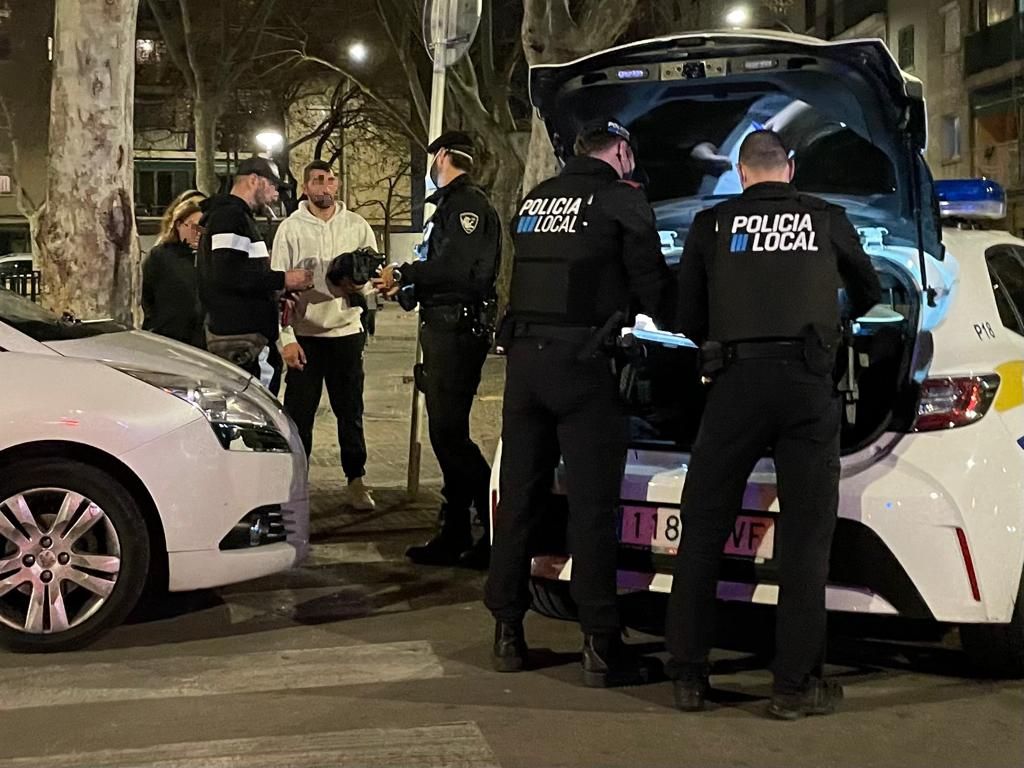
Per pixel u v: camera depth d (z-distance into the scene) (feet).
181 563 15.62
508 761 12.09
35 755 12.23
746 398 12.81
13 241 134.72
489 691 14.23
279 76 110.63
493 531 15.06
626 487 14.61
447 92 74.69
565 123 16.51
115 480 15.40
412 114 90.79
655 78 14.97
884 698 13.94
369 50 90.48
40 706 13.66
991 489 13.20
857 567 13.37
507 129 70.23
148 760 12.08
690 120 16.51
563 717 13.34
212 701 13.85
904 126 13.85
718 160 17.39
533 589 16.51
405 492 25.91
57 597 15.37
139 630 16.65
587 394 13.92
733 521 13.35
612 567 14.26
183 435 15.65
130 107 24.47
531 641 16.38
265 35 92.73
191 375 16.33
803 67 14.10
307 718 13.30
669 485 14.38
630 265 13.84
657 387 15.62
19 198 112.27
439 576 19.61
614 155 14.38
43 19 130.11
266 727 13.03
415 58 86.33
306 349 22.74
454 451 19.67
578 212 13.97
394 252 152.35
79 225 23.80
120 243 24.22
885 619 17.06
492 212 19.26
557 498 15.17
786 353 12.71
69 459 15.35
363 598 18.35
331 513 23.89
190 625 16.92
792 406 12.69
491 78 71.10
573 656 15.65
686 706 13.47
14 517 15.26
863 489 13.29
